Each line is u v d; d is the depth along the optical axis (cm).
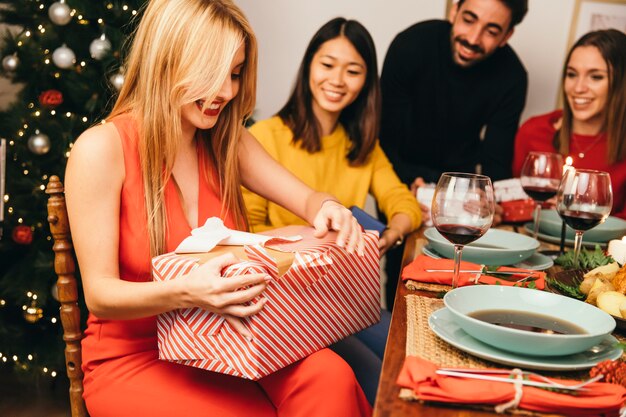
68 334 137
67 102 262
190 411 120
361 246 129
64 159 251
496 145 297
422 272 128
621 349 91
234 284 103
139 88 135
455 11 284
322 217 138
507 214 206
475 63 288
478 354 87
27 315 245
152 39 129
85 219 125
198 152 149
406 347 93
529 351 87
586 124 254
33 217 254
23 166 253
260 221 205
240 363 110
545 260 147
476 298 102
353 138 220
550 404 76
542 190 174
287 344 113
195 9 128
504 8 269
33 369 246
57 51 244
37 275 245
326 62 202
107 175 127
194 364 115
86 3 247
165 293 108
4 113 253
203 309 110
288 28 371
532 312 101
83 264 125
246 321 108
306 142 212
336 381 115
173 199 136
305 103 212
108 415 127
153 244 131
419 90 301
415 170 302
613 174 249
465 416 76
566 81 252
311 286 116
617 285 114
